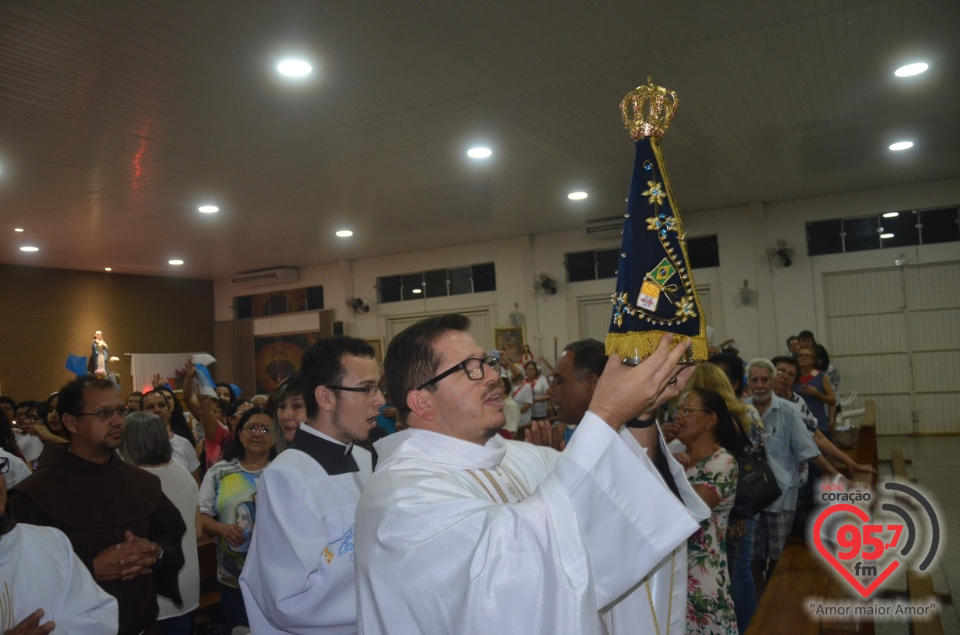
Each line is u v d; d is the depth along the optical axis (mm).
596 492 1178
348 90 6668
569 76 6598
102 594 2182
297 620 1854
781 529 4316
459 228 13383
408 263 15750
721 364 4559
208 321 18172
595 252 14023
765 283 12391
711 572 2652
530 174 9906
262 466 3885
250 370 17656
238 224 11984
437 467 1408
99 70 5992
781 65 6613
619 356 1263
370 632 1195
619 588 1167
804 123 8289
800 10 5582
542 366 13969
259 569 2002
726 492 2717
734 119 8062
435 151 8664
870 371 12078
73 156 8086
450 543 1164
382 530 1223
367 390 2270
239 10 5117
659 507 1190
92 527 2551
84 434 2635
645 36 5867
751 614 3520
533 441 2631
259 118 7234
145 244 13242
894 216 11805
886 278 12000
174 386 16891
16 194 9484
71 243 12820
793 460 4391
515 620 1099
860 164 10227
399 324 16047
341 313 16500
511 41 5832
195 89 6469
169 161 8445
